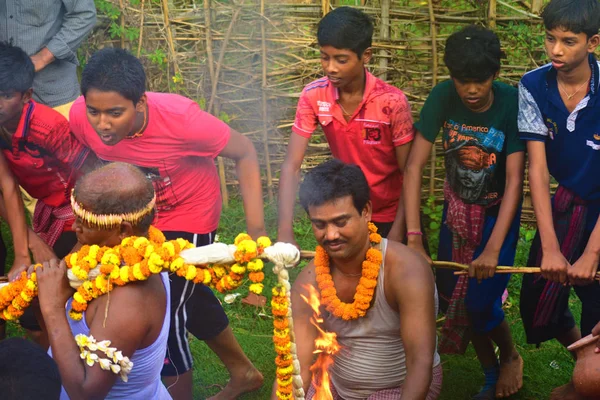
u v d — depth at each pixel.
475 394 4.44
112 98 3.42
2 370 1.95
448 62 3.80
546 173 3.91
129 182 2.81
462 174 4.16
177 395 3.94
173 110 3.72
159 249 2.77
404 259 3.19
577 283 3.76
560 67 3.62
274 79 6.07
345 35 3.90
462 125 4.08
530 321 4.22
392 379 3.37
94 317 2.76
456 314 4.25
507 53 5.89
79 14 5.33
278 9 5.96
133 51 6.15
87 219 2.79
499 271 3.89
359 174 3.10
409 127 4.19
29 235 3.94
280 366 2.96
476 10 5.85
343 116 4.22
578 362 3.31
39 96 5.40
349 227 3.06
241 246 2.84
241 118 6.17
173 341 3.81
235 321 5.05
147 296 2.79
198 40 6.09
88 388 2.70
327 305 3.25
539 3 5.79
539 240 4.11
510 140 4.02
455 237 4.25
